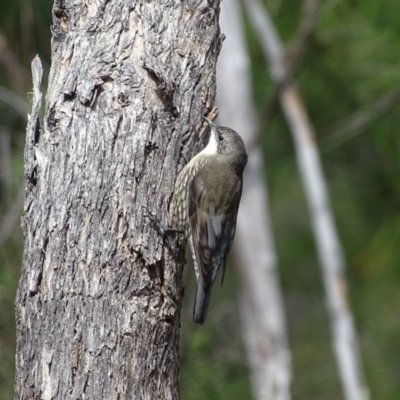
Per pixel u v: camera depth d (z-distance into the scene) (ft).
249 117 50.06
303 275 61.77
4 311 40.55
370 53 51.98
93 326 26.25
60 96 27.73
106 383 26.08
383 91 52.31
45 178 27.09
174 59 28.94
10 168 44.24
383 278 55.98
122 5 28.60
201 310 32.37
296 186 60.18
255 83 56.18
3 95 46.32
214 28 30.04
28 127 27.91
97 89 27.73
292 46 49.73
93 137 27.35
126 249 27.09
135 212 27.35
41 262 26.61
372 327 56.75
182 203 29.63
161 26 28.86
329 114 54.70
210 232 33.14
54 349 26.08
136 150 27.63
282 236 61.82
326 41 52.44
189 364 41.63
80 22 28.50
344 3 52.31
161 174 28.25
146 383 26.68
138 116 27.84
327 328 60.59
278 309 50.34
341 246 55.62
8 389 39.93
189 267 44.98
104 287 26.53
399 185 52.95
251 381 49.78
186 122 29.04
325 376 56.80
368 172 54.54
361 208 54.44
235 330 50.90
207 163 34.14
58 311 26.25
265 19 50.75
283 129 56.29
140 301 26.96
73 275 26.45
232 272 57.52
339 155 55.83
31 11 48.06
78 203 26.84
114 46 28.27
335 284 47.29
